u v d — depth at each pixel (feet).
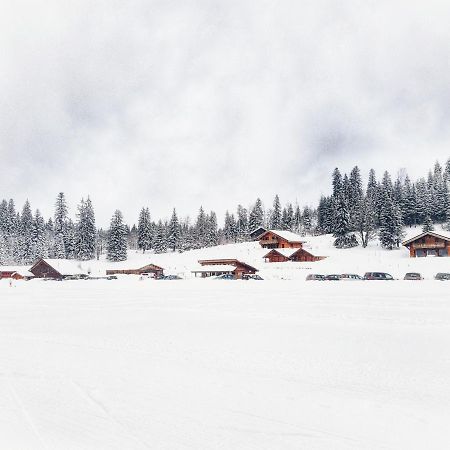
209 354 42.96
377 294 99.45
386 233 349.20
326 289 119.14
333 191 477.77
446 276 168.45
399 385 32.24
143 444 22.52
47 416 26.53
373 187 515.91
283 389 31.58
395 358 40.29
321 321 63.57
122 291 139.74
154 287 156.04
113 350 45.47
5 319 73.31
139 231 528.63
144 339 51.57
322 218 503.20
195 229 517.14
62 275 325.42
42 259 335.47
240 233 545.44
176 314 75.92
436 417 25.91
